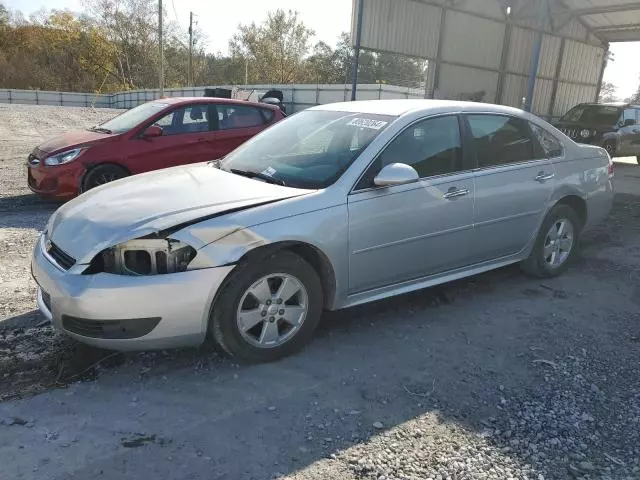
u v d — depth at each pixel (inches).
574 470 101.3
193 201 133.6
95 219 130.1
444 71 773.3
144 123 315.6
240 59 2389.3
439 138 165.5
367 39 671.1
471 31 788.0
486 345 150.2
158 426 110.0
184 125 325.7
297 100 1214.3
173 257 121.7
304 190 140.7
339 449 104.7
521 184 182.5
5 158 509.7
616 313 175.6
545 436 111.0
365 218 144.0
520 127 189.5
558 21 860.6
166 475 96.1
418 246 157.5
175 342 124.0
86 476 95.1
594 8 786.8
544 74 903.7
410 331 157.2
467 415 117.3
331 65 2443.4
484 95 837.8
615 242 263.0
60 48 2514.8
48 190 296.7
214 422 111.7
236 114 345.1
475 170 171.3
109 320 118.3
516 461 103.1
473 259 175.3
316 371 133.2
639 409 121.6
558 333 159.2
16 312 160.6
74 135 324.2
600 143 581.0
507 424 114.5
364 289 150.4
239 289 127.3
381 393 124.6
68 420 111.0
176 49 2469.2
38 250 137.6
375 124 159.9
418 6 711.7
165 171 168.6
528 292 191.3
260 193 138.1
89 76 2498.8
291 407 117.7
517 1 811.4
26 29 2650.1
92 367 132.1
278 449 104.0
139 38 2396.7
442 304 178.1
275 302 133.9
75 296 118.0
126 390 122.6
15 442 103.4
